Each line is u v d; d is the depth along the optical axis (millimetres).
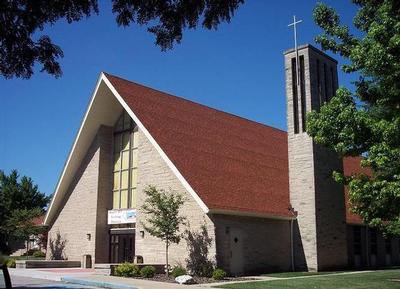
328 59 28047
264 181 28000
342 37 16922
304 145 26172
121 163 30219
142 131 26625
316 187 25625
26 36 6875
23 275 23766
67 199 32281
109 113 30547
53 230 32750
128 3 7117
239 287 17422
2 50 6945
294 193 26266
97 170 30406
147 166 26688
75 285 19531
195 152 26781
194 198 23062
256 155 30984
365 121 14609
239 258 23234
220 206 22734
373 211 15602
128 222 28500
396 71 13883
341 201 27359
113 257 29375
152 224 24547
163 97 31094
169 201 22703
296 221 25969
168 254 24297
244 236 23766
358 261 29797
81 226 30734
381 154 13859
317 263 24781
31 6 6648
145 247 26000
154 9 7230
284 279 20141
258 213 23938
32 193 44250
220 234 22641
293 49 27484
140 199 26797
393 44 13672
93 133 31125
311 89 26438
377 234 32344
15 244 41469
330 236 26078
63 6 6781
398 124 13719
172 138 26797
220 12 7352
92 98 29625
